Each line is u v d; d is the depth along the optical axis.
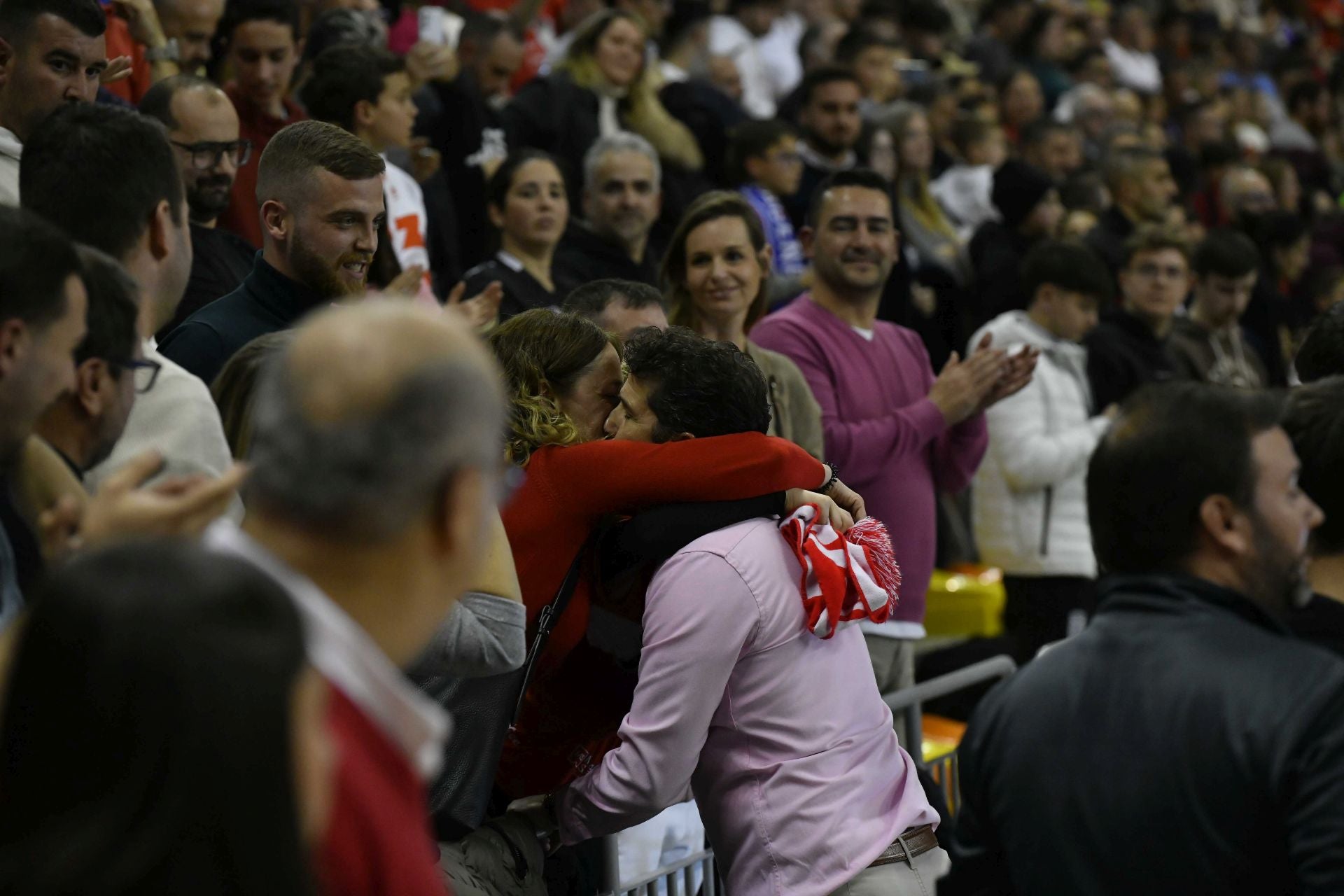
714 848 7.80
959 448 12.62
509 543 7.75
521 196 14.02
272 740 3.20
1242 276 18.42
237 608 3.27
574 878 8.66
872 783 7.59
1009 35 32.69
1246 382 18.55
